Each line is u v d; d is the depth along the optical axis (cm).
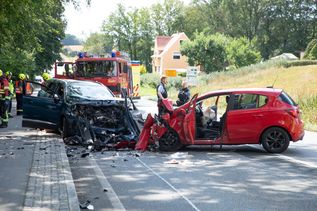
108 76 2412
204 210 654
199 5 10200
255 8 9388
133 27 10894
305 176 890
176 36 9669
